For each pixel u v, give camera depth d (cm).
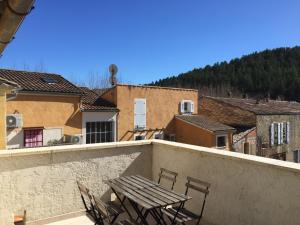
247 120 2739
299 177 355
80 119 1764
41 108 1577
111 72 2409
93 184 529
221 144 2284
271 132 2831
